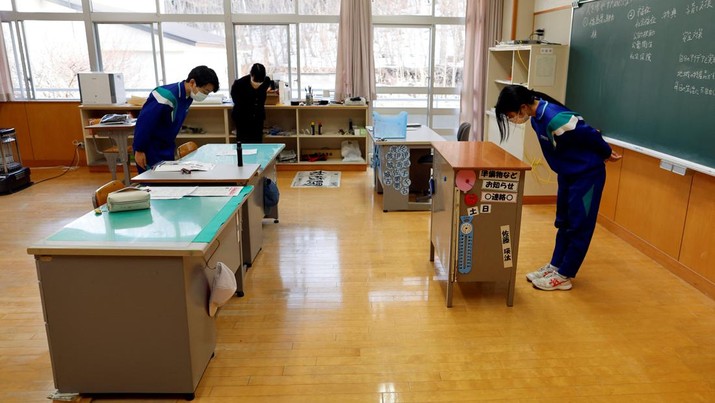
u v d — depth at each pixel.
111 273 2.04
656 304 3.06
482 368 2.43
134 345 2.14
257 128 6.10
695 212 3.25
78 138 6.97
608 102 4.11
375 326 2.83
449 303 3.04
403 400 2.21
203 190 2.83
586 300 3.12
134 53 6.88
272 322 2.87
